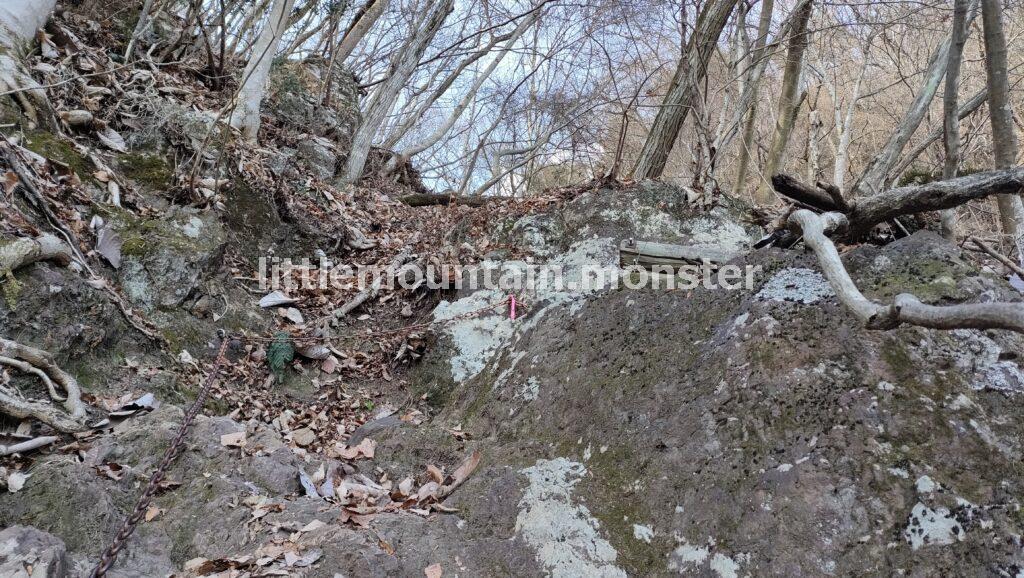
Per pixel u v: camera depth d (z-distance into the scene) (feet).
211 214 17.25
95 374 12.55
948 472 8.50
